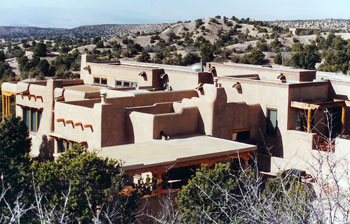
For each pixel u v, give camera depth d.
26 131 32.47
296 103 31.25
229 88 34.97
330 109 34.25
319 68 74.69
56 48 110.88
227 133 30.88
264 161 30.61
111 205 16.72
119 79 42.00
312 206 8.37
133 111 29.14
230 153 25.70
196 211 16.77
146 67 40.59
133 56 94.12
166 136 27.88
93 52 102.38
